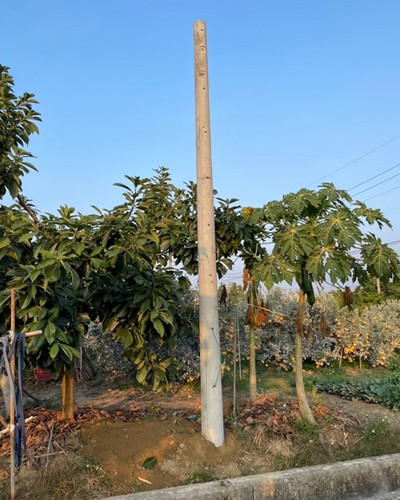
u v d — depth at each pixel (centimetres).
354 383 677
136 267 461
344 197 450
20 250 422
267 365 920
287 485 365
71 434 420
